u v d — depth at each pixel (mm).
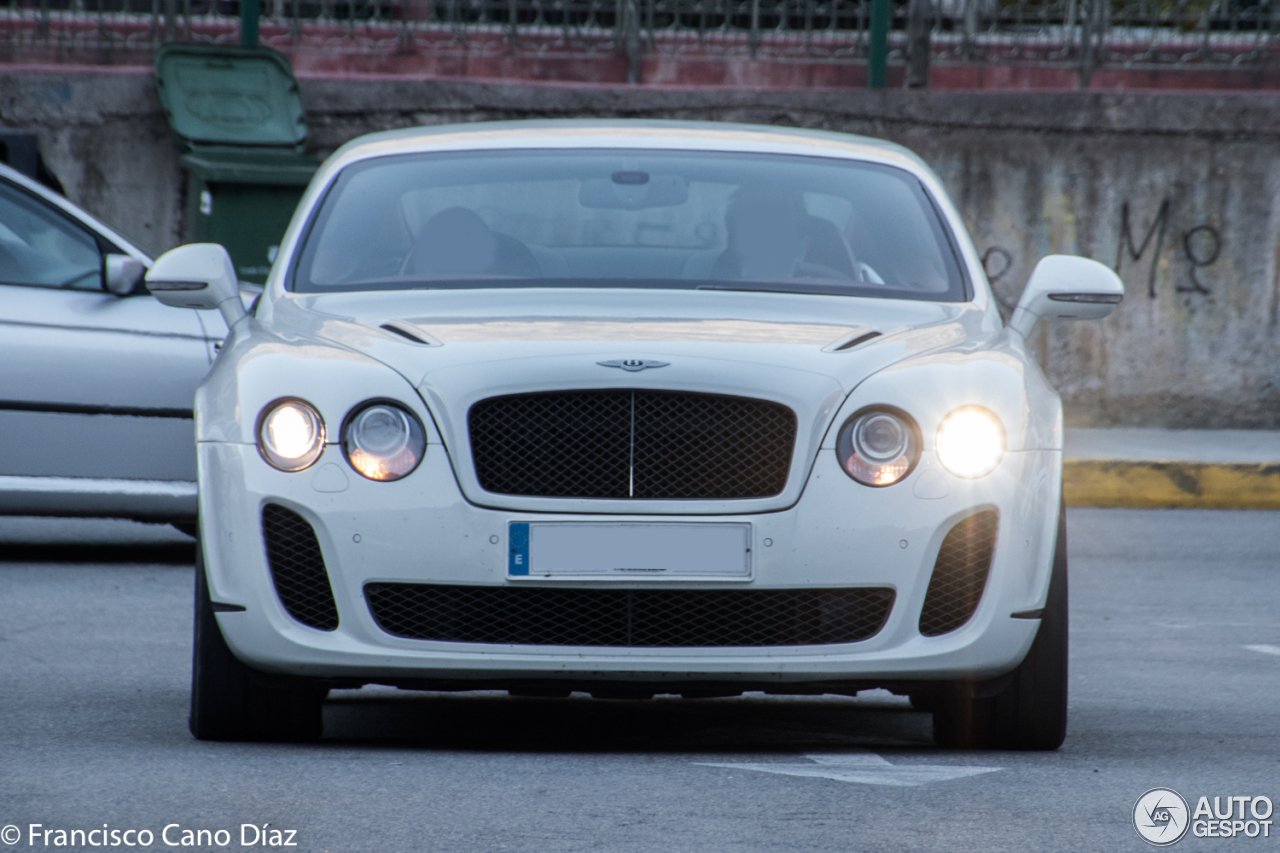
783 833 13406
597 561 15844
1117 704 21141
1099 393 55344
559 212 20656
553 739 18234
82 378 30516
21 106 52656
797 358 16562
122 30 53875
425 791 14742
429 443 16031
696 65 55281
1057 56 55688
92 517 30766
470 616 16047
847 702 21797
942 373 16625
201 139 52062
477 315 17875
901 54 55500
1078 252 55188
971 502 16188
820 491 16031
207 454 16500
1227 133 54969
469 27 55031
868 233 20688
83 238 31391
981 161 55062
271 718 17000
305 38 54750
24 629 25250
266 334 17812
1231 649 26250
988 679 16641
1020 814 14242
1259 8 55562
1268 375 55375
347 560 15938
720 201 20812
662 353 16344
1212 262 55250
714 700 21750
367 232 20531
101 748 16766
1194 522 42750
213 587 16328
